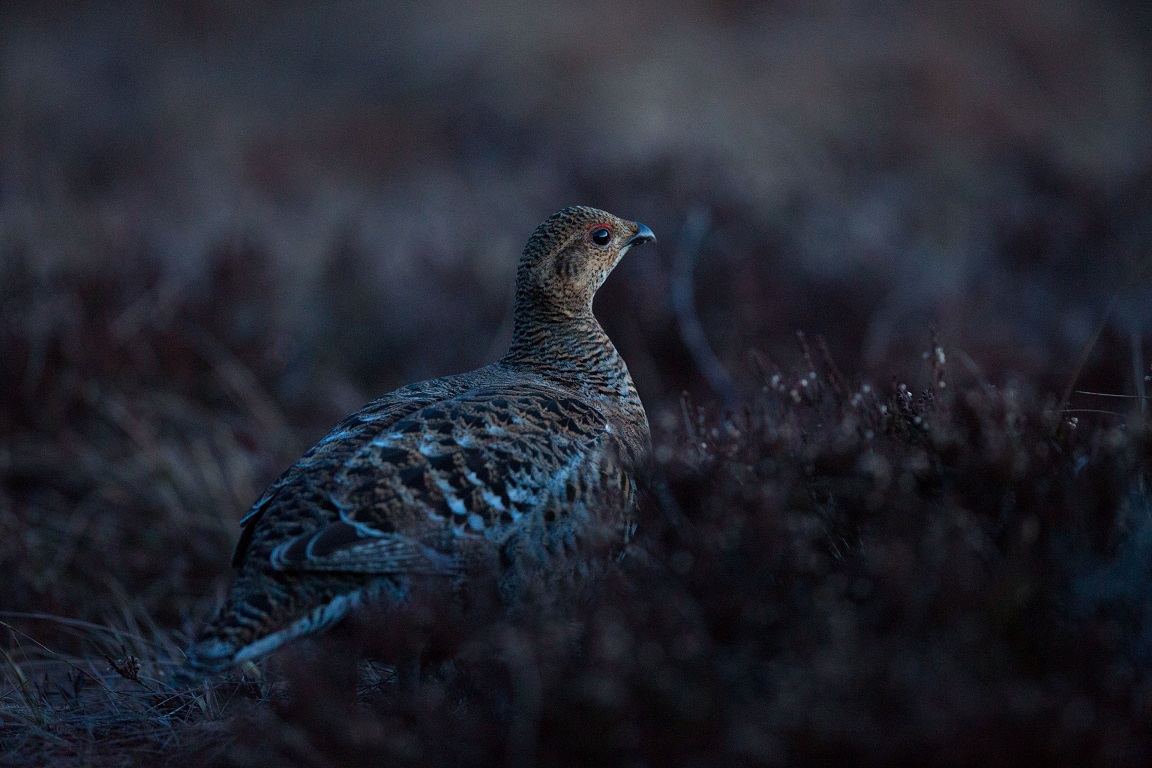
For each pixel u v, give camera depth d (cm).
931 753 456
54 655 815
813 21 2469
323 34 2698
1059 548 545
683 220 1409
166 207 1866
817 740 463
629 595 552
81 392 1124
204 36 2789
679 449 667
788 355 1206
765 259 1395
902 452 615
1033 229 1482
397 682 634
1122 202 1559
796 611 538
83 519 1005
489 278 1495
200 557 970
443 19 2552
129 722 677
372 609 564
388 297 1448
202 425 1155
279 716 574
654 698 489
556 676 511
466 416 618
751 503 572
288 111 2427
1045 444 600
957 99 2116
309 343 1358
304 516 587
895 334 1279
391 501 582
